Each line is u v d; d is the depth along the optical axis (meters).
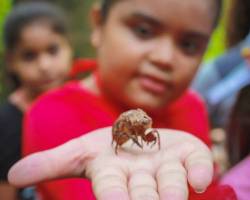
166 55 0.60
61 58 1.00
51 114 0.58
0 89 1.32
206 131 0.71
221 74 1.02
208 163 0.35
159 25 0.60
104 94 0.62
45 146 0.57
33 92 0.95
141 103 0.62
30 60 0.98
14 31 0.99
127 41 0.61
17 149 0.82
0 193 0.80
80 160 0.37
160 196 0.32
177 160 0.36
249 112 0.71
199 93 1.03
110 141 0.40
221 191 0.39
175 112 0.67
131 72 0.62
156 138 0.41
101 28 0.69
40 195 0.57
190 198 0.37
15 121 0.84
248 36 0.95
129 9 0.61
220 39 1.35
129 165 0.36
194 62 0.63
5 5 1.55
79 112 0.58
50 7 1.08
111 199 0.31
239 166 0.61
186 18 0.60
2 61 1.31
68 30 1.08
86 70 0.84
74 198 0.48
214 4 0.65
